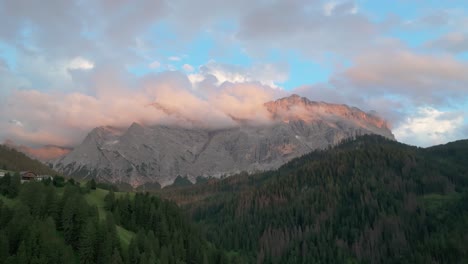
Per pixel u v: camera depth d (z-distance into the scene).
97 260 146.00
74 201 160.38
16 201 164.12
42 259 129.38
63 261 134.62
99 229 152.50
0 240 129.00
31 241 133.75
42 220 154.75
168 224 199.62
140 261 148.12
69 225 154.25
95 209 169.50
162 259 159.38
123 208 196.88
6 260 125.69
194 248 188.50
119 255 143.50
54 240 138.62
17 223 140.25
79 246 148.12
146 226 193.25
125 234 177.12
